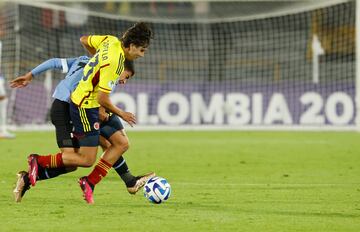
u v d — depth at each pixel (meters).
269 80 72.62
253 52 73.94
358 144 57.16
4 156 48.12
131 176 29.73
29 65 73.25
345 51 71.38
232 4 74.62
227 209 27.16
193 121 71.94
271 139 62.12
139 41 27.00
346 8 71.62
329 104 70.25
